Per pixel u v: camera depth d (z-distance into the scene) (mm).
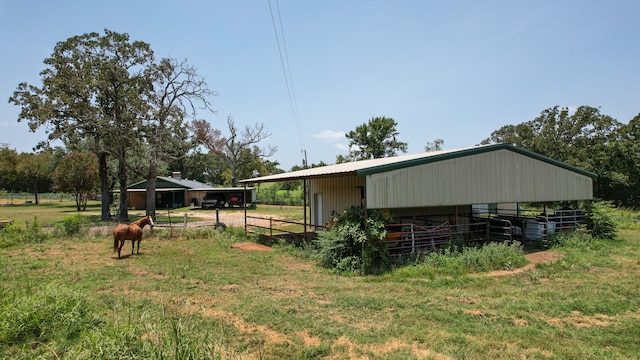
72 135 25625
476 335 5551
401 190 10742
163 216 31375
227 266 10859
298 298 7496
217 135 58000
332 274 9820
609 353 4918
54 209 41156
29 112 24203
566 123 37344
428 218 14250
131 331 4688
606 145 35000
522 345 5199
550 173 14430
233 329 5781
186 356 4051
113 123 25438
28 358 4559
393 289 8133
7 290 7363
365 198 10195
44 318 5555
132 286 8594
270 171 78188
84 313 5902
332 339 5449
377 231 9867
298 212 34812
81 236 16922
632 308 6750
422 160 11062
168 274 9797
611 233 14820
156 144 26703
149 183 26828
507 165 13141
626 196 33188
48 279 9156
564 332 5621
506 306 6852
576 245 13062
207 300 7430
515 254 10562
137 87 26547
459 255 10453
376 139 53562
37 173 52250
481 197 12367
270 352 4977
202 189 42469
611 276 9086
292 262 11508
